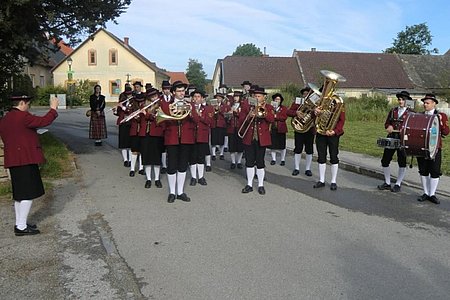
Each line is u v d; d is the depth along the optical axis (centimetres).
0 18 840
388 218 703
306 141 1059
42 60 1066
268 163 1252
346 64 5056
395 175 1043
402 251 556
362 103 3266
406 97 858
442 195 867
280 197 832
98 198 796
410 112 824
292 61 5028
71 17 1038
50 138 1440
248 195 844
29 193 587
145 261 516
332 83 870
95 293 437
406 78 5019
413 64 5200
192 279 470
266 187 921
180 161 785
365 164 1183
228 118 1137
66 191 835
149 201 782
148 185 888
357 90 4841
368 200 821
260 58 5000
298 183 973
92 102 1471
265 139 852
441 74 4666
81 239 585
